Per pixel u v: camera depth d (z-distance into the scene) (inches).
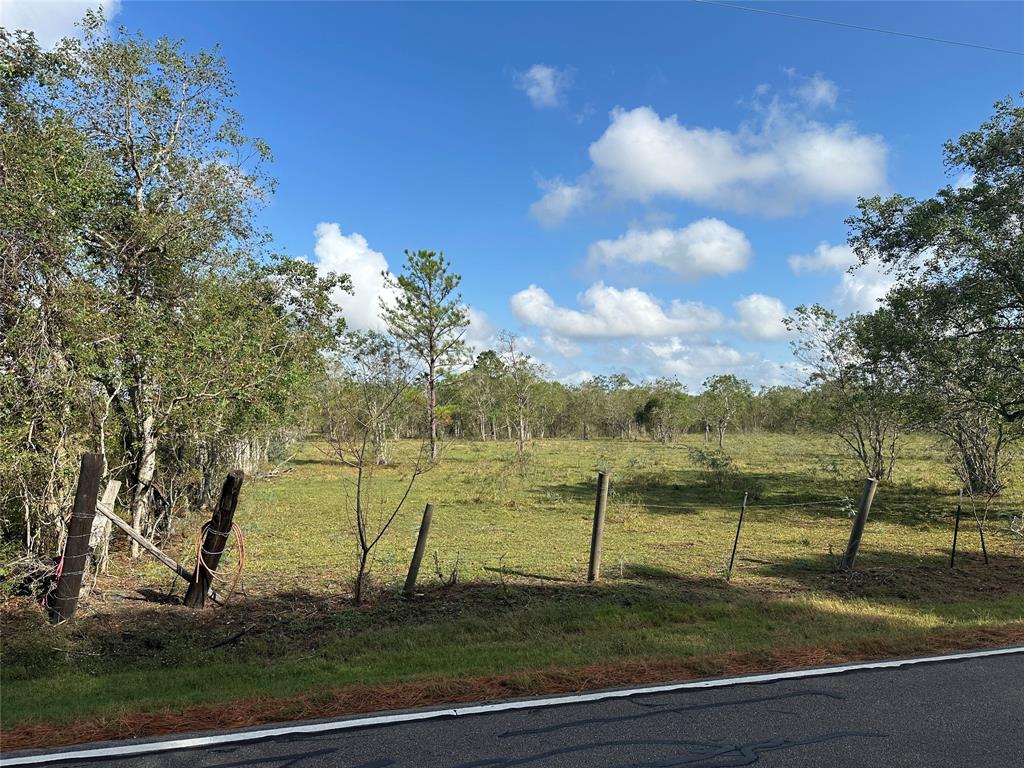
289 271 517.3
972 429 713.6
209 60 451.5
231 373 410.9
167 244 423.5
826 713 161.8
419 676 192.5
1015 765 134.8
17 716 160.7
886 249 564.1
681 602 296.7
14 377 301.7
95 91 425.4
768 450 1416.1
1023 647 220.7
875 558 421.7
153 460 412.2
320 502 673.6
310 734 147.6
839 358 797.2
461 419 1899.6
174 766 132.2
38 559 289.4
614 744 143.3
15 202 305.7
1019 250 487.5
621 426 2289.6
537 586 327.0
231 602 299.0
